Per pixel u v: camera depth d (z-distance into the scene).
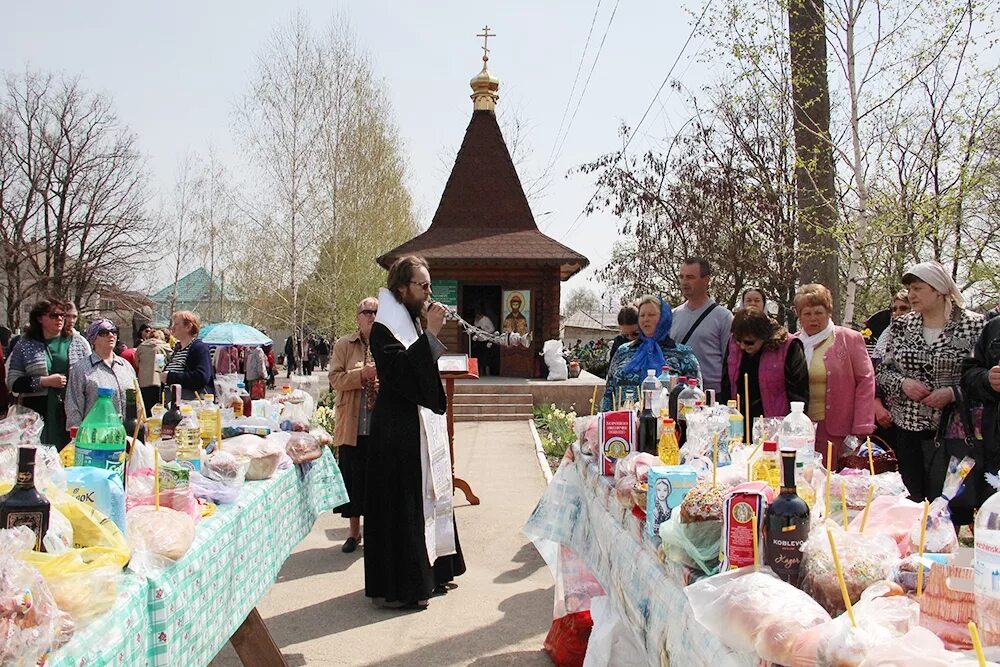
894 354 5.12
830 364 4.91
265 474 4.00
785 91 10.33
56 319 7.29
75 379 6.52
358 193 28.64
